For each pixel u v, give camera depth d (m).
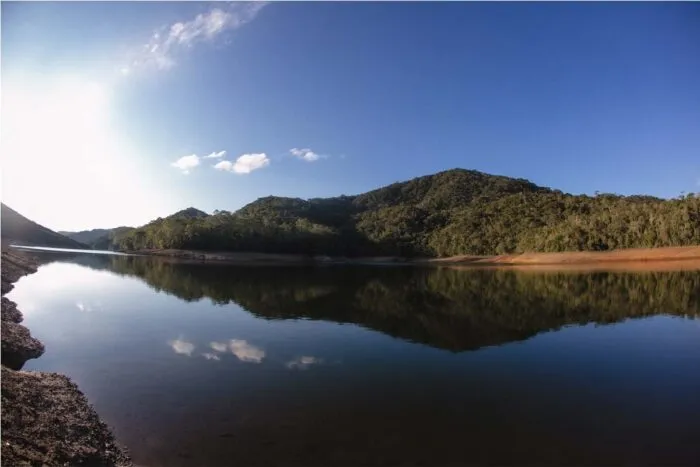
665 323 30.44
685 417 14.32
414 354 21.91
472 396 16.16
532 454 11.93
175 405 14.83
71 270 66.88
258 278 64.19
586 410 14.92
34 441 10.77
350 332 26.94
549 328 28.73
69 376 17.61
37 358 20.17
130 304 36.47
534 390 16.80
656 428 13.53
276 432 12.98
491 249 134.75
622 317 32.81
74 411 13.38
